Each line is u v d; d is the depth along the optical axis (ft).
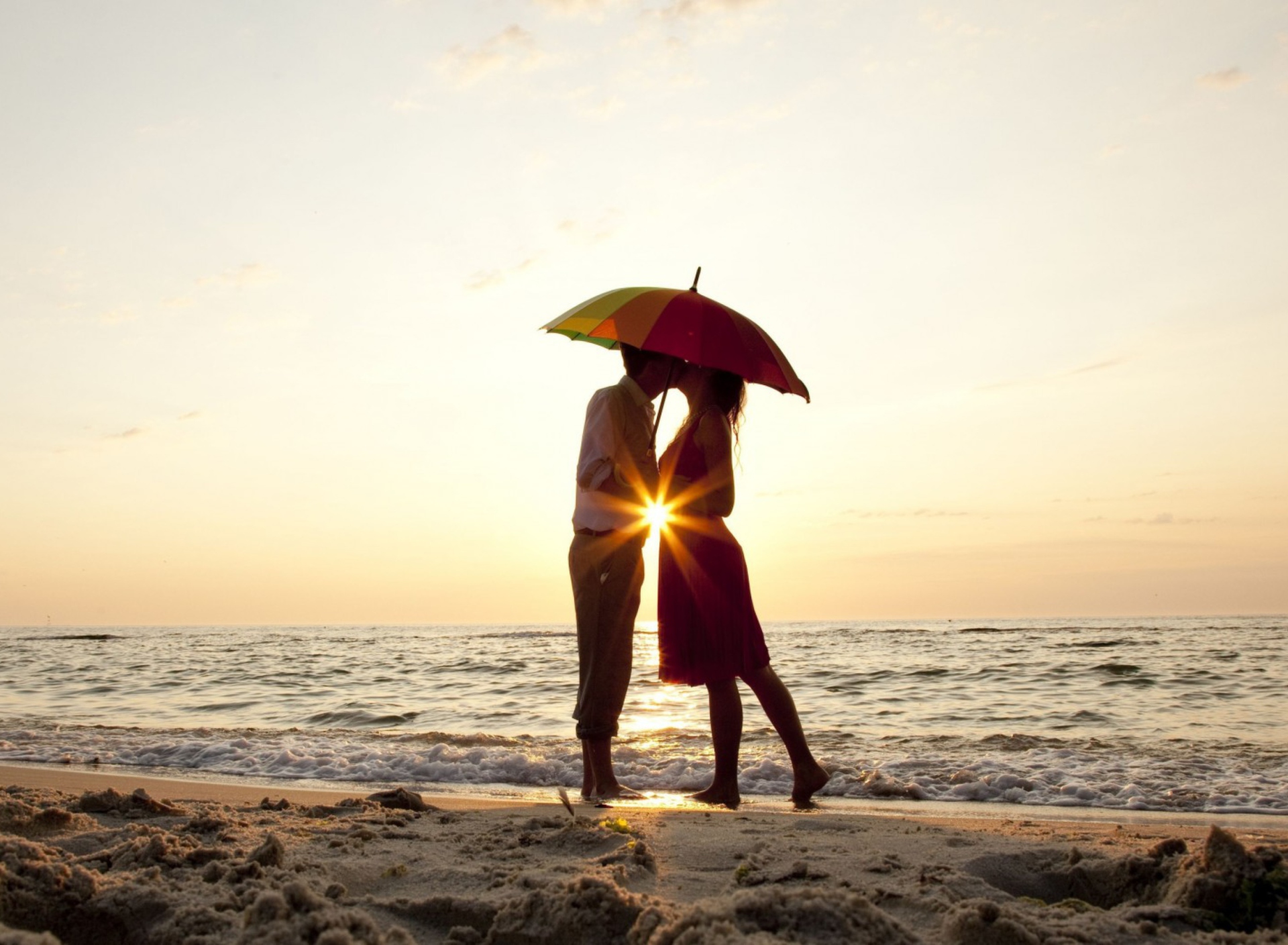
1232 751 21.53
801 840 10.62
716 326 14.33
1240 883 7.25
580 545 14.98
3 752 23.30
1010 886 8.82
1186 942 6.49
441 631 280.72
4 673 59.67
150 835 9.37
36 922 7.06
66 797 13.08
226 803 14.29
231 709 36.60
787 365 15.20
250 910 6.28
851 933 6.16
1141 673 47.39
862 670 52.54
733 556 15.24
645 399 14.78
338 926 6.01
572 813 11.66
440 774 19.74
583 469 14.67
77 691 46.09
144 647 109.29
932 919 7.21
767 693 15.62
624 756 20.85
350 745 23.84
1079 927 6.70
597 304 14.94
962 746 23.26
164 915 7.06
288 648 103.50
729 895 7.20
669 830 11.46
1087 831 12.00
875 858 9.25
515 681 50.08
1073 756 21.07
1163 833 11.80
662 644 15.43
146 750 22.95
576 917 6.72
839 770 18.90
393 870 8.89
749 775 18.72
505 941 6.80
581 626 15.03
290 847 9.83
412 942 6.20
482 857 9.55
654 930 6.24
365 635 202.69
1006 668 51.67
